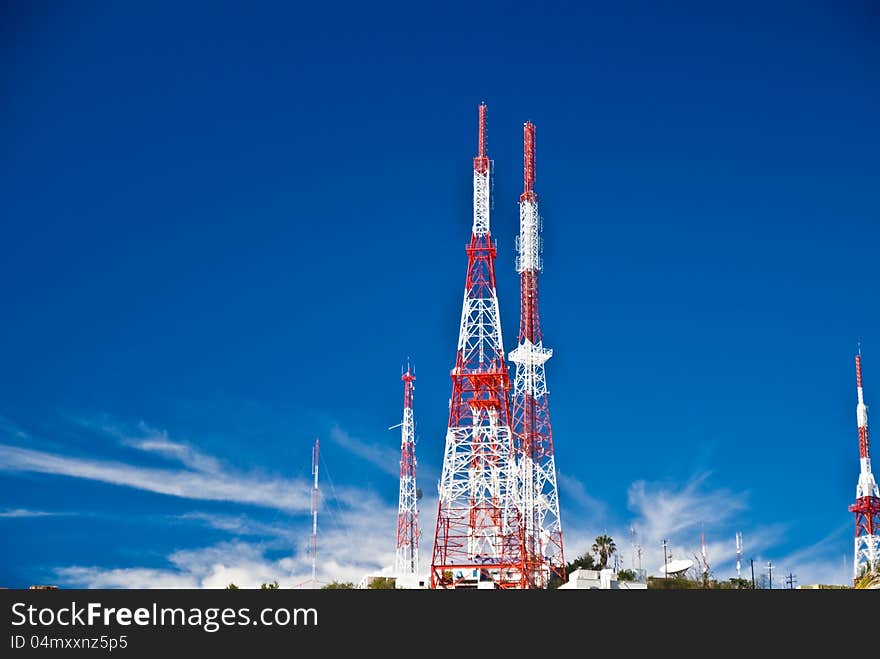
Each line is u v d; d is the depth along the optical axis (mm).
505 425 180500
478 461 178250
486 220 187750
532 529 175875
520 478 178500
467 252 187000
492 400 180875
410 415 191500
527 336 184375
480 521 175500
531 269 187625
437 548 174250
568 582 167375
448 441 179250
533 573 172125
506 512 175625
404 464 189750
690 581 184000
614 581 162500
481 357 182500
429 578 174000
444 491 176750
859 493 196000
